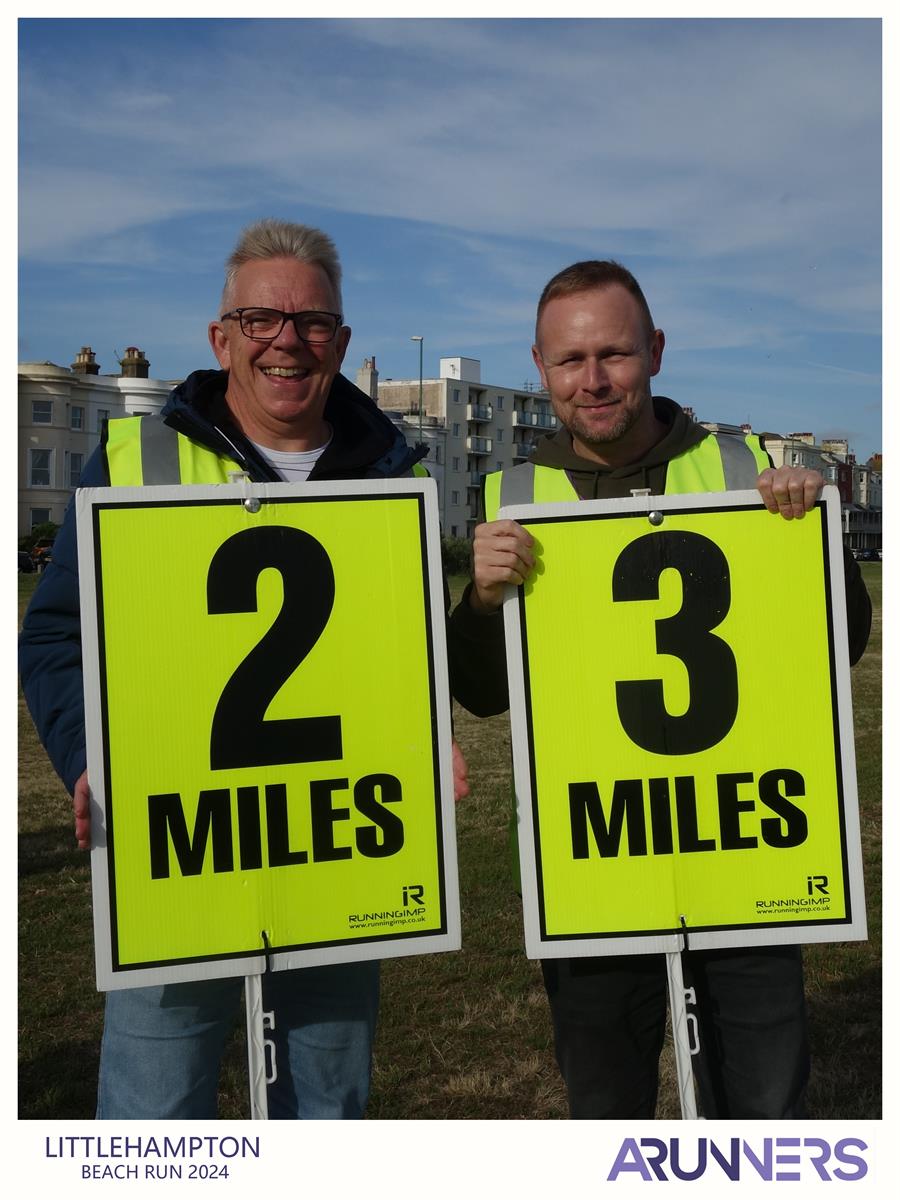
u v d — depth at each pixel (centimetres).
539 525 241
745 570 241
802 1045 248
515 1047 400
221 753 228
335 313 255
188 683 227
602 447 265
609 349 252
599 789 238
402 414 7194
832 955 468
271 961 226
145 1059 244
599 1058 252
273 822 229
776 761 239
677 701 239
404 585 236
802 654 241
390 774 234
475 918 527
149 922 223
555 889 236
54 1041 412
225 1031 255
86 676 222
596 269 255
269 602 231
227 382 274
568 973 253
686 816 238
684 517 241
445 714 237
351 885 231
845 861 238
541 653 239
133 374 5669
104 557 225
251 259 253
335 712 233
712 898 237
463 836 658
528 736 238
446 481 7625
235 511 230
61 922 531
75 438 5453
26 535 4784
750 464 273
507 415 8206
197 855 226
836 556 241
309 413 258
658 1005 257
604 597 240
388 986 454
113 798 222
